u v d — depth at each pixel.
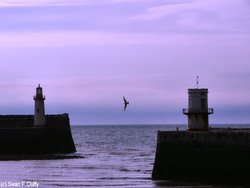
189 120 190.00
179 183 177.00
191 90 189.50
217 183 173.12
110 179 196.12
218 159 173.12
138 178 196.88
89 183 187.00
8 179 198.50
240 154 168.88
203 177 175.88
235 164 169.62
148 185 177.88
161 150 184.50
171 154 182.62
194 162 177.88
